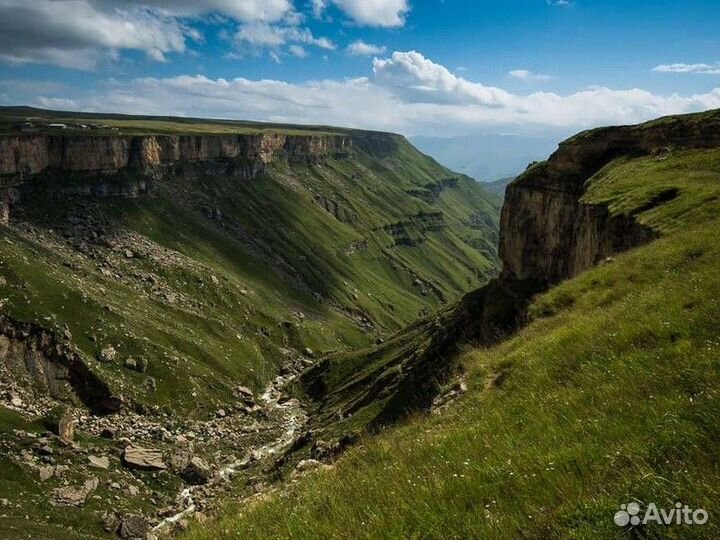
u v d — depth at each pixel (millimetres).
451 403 22141
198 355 157500
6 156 180500
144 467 97812
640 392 11945
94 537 73312
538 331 28062
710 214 39000
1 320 123000
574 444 10250
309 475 18453
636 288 26172
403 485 11570
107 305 148500
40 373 121062
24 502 76625
